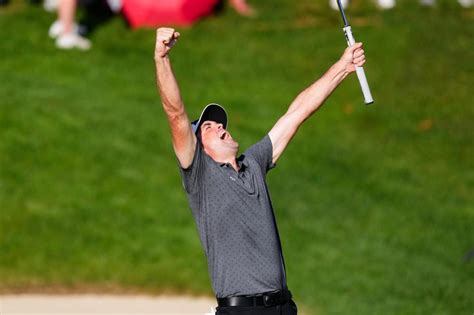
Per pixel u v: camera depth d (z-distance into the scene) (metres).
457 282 45.69
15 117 55.09
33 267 44.41
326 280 45.28
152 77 61.94
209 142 25.00
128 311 40.91
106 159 52.62
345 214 50.94
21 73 60.75
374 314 42.59
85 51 64.19
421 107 61.53
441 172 55.75
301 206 51.25
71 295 42.56
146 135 55.38
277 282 24.50
